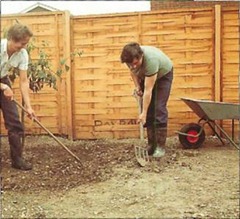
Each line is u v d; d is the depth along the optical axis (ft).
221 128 18.66
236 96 19.51
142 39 20.10
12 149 14.99
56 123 21.12
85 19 20.44
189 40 19.74
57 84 20.81
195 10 19.49
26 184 13.16
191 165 15.10
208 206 10.97
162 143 16.44
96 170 14.62
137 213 10.51
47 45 20.56
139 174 13.98
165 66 16.03
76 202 11.44
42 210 10.86
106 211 10.69
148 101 15.39
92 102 20.81
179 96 20.03
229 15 19.24
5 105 14.88
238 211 10.59
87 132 21.02
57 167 15.23
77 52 19.21
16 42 13.65
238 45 19.29
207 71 19.71
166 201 11.38
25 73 14.88
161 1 27.04
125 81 20.42
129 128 20.67
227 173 14.02
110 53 20.42
